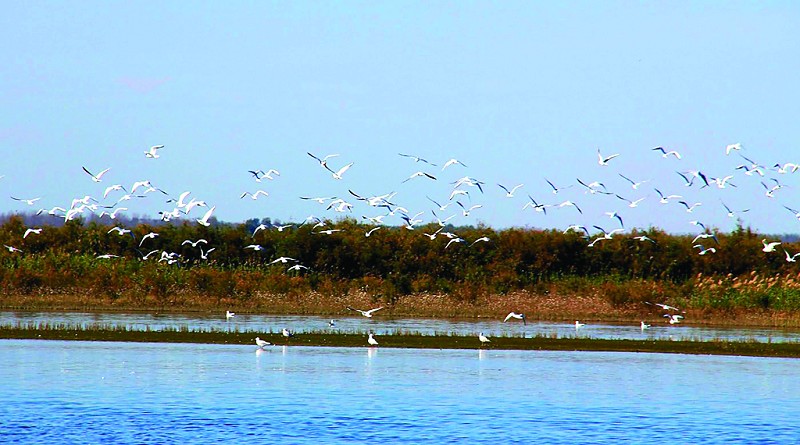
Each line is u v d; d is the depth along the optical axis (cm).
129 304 7006
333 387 4094
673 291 7575
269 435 3300
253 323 6203
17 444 3133
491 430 3400
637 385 4269
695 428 3484
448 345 5331
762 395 4078
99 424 3397
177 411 3606
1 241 8331
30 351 4844
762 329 6481
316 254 8175
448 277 8200
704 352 5238
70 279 7312
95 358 4691
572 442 3259
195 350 5025
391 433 3347
